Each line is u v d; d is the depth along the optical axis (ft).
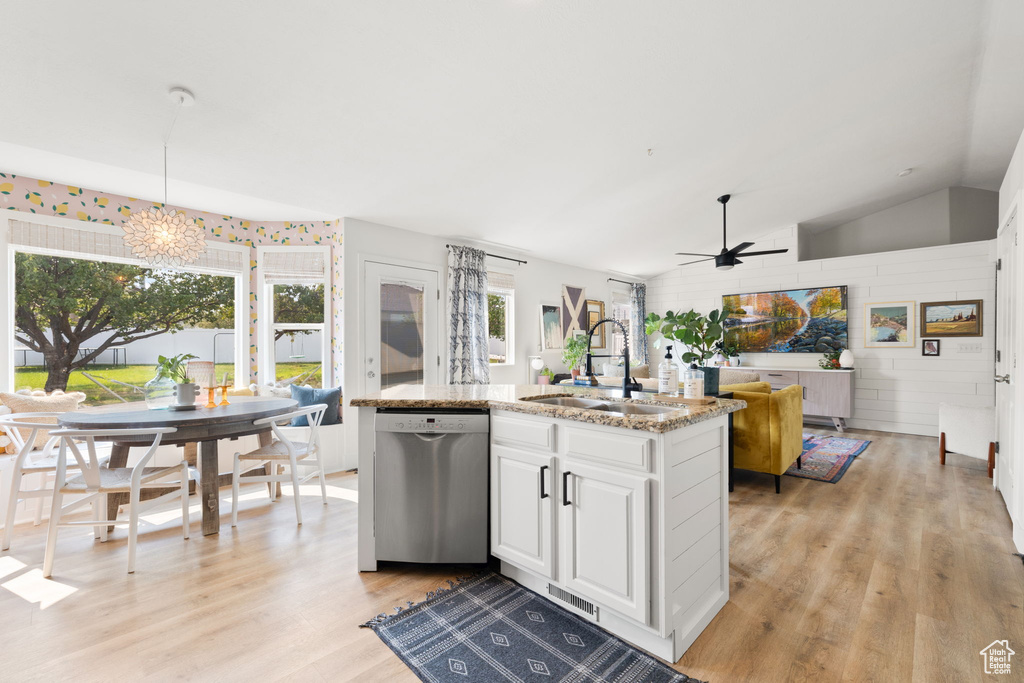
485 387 9.66
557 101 9.35
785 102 10.78
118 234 12.45
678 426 5.41
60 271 12.63
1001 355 11.55
